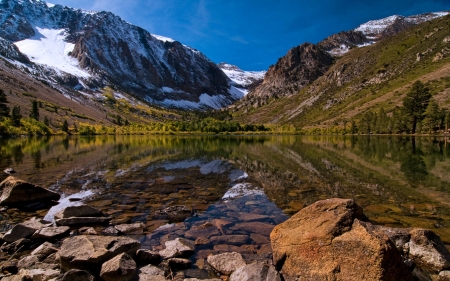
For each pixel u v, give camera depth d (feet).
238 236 30.35
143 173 74.59
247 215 37.83
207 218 36.73
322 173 71.10
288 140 273.13
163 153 133.90
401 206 40.47
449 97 364.17
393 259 17.61
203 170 79.51
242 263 23.61
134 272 21.16
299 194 49.62
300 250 21.40
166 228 33.06
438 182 58.29
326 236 20.26
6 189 44.29
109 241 24.44
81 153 131.64
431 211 37.88
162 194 50.75
